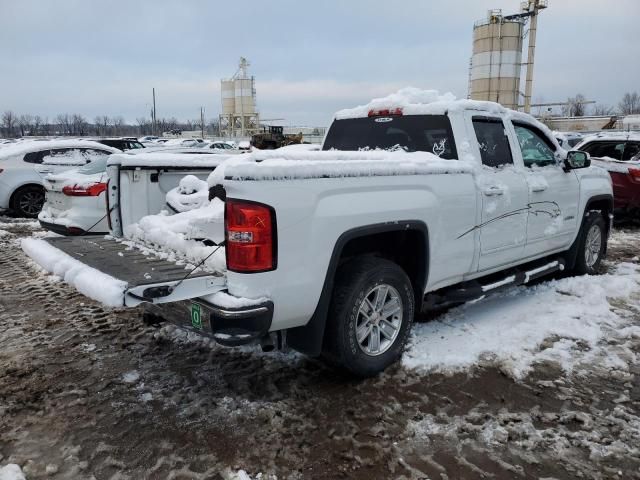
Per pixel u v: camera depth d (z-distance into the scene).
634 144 10.19
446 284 4.09
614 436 2.96
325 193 3.07
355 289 3.32
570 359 3.87
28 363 3.87
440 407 3.24
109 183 4.11
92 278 2.90
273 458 2.76
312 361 3.87
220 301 2.83
